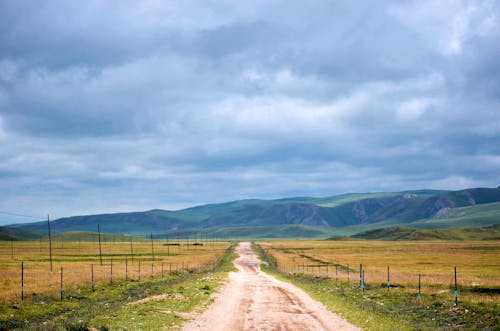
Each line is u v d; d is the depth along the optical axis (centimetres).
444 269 8894
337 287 5512
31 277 5912
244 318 3111
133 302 3750
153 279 6544
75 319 3072
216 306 3684
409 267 9631
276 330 2675
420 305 3653
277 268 11038
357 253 17000
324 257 14575
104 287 5075
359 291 4897
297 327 2772
